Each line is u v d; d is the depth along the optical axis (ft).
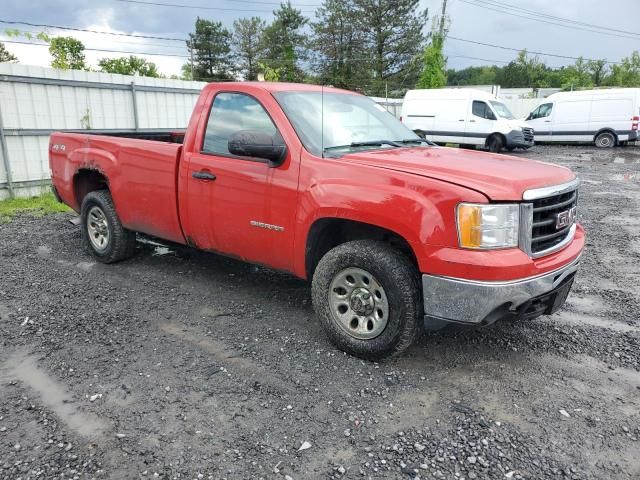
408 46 140.46
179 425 9.27
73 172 18.61
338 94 15.48
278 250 12.83
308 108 13.61
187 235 15.21
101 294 15.57
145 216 16.33
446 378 10.97
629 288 16.80
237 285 16.48
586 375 11.20
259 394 10.26
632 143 80.84
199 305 14.82
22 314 14.01
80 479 7.92
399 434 9.07
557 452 8.67
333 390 10.43
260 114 13.34
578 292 16.43
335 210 11.28
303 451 8.61
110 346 12.24
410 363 11.57
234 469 8.17
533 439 9.00
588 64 209.46
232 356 11.80
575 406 10.03
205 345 12.34
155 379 10.78
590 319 14.25
